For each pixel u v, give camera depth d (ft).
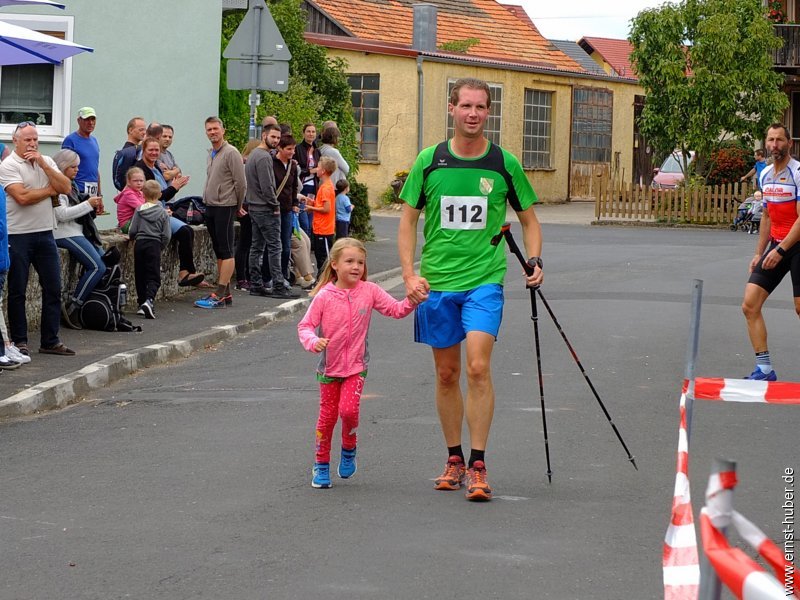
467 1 144.66
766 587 7.29
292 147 51.19
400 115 120.98
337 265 22.44
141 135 48.44
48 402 30.50
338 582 17.11
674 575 13.21
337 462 24.64
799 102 127.03
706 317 47.06
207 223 47.34
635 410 29.71
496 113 129.70
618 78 145.69
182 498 21.77
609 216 115.65
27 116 59.21
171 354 37.83
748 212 99.91
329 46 119.44
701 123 106.83
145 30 60.59
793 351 39.52
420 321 22.66
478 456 21.71
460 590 16.79
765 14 108.58
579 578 17.37
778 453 25.43
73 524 20.15
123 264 45.80
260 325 44.65
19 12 59.21
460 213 22.21
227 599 16.42
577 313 47.67
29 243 34.73
